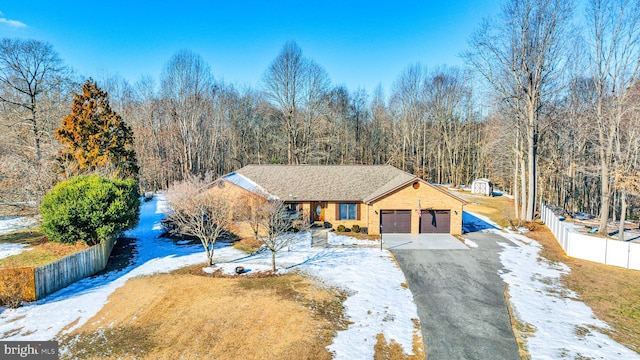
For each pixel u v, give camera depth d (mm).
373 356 12000
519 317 14922
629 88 26484
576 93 37219
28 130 36031
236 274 19344
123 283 18156
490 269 20516
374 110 68000
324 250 23797
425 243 25531
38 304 15562
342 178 31859
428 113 62656
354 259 21891
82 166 33594
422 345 12750
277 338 12938
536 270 20469
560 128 39625
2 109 41969
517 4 30266
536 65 30531
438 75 61219
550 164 39812
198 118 50312
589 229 30734
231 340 12773
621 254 21156
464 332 13680
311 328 13625
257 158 59844
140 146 52188
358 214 29688
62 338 12812
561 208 41062
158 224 31547
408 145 61500
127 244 25578
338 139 60688
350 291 17172
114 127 38625
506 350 12516
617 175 26188
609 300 16594
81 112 36438
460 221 28094
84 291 17109
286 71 46844
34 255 21109
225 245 25172
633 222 34750
